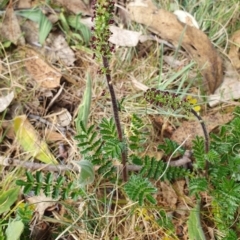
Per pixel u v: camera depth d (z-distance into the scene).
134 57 0.43
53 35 0.44
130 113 0.39
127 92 0.41
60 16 0.44
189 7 0.46
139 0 0.44
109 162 0.33
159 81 0.40
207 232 0.34
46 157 0.37
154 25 0.43
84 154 0.34
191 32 0.42
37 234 0.34
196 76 0.41
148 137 0.38
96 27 0.26
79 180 0.31
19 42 0.43
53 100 0.40
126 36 0.43
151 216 0.34
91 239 0.33
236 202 0.32
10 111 0.39
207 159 0.32
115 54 0.42
